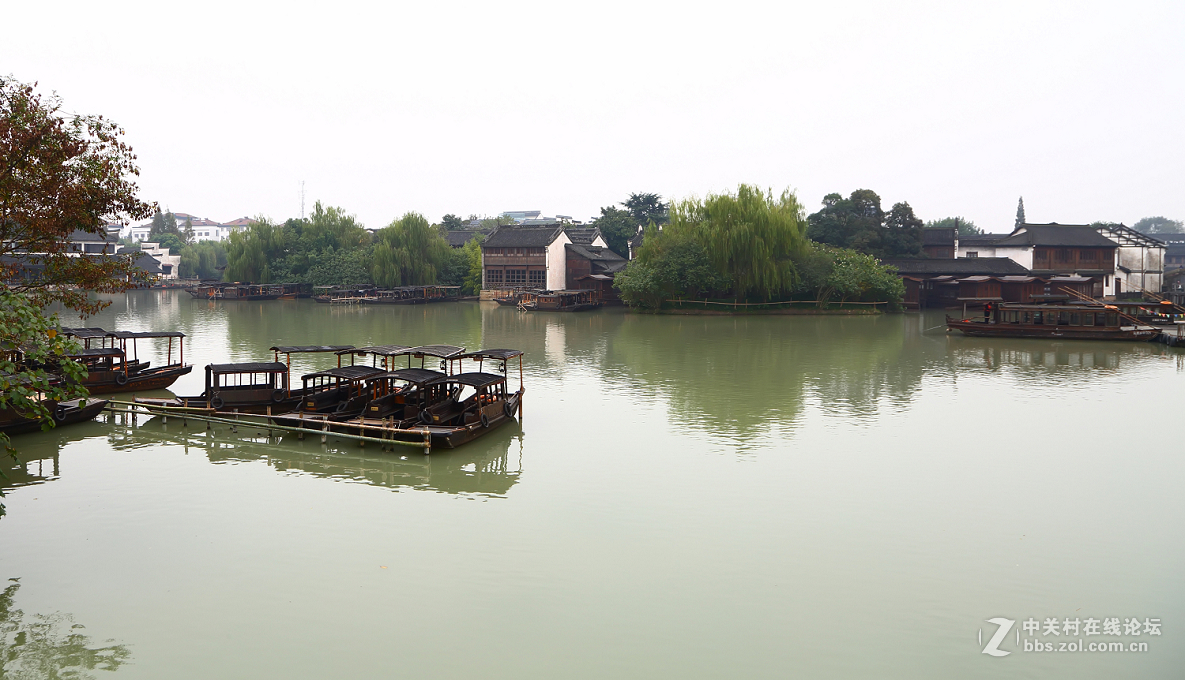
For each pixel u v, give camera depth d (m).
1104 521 18.81
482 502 20.11
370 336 57.38
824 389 35.56
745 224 75.56
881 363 43.81
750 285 77.44
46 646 13.12
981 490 21.03
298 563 16.34
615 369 41.56
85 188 23.20
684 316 76.75
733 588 15.32
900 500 20.27
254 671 12.41
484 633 13.59
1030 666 12.66
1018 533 18.08
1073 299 70.62
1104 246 90.88
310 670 12.45
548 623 13.95
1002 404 32.03
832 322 69.50
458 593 15.05
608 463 23.56
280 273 113.50
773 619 14.12
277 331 61.16
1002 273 83.38
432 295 102.12
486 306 92.81
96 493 20.69
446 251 108.31
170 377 35.16
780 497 20.48
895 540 17.69
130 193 25.22
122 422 28.39
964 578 15.79
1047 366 42.66
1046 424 28.41
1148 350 49.44
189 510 19.47
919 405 31.86
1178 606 14.65
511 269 101.12
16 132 21.94
